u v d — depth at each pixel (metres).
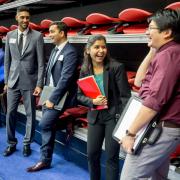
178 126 1.53
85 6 3.76
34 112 3.33
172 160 2.30
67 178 2.91
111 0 3.39
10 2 4.30
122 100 2.13
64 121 3.11
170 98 1.48
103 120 2.20
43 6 4.30
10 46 3.23
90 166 2.34
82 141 3.08
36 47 3.15
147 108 1.46
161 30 1.49
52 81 2.84
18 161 3.31
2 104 3.71
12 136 3.47
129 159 1.63
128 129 1.58
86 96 2.25
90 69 2.23
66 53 2.67
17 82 3.24
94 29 2.90
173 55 1.44
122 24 2.64
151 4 2.95
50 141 3.01
